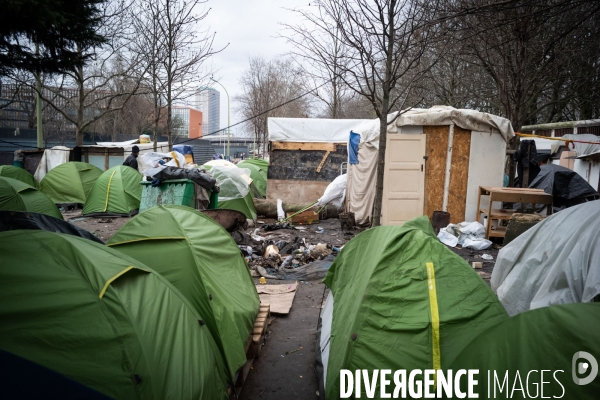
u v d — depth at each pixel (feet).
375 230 14.24
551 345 7.36
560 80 37.86
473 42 31.45
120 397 7.62
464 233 30.22
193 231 15.69
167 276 13.80
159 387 8.57
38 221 12.71
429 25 20.34
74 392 7.18
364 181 34.96
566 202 37.47
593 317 7.38
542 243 14.98
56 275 8.59
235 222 29.45
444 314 10.05
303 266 26.05
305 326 18.35
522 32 28.81
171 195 30.32
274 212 41.73
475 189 33.78
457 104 52.21
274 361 15.29
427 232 12.80
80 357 7.68
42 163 57.47
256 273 25.27
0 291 7.80
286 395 13.11
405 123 33.17
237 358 12.93
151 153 33.01
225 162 40.65
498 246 29.22
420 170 33.86
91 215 42.11
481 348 8.40
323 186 46.91
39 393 6.93
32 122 91.25
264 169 62.80
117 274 9.67
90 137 107.04
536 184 39.14
